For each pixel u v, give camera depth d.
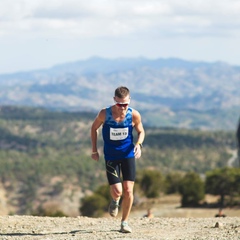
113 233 20.58
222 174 157.25
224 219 26.89
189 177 164.12
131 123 19.86
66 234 20.67
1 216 26.77
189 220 26.72
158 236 19.66
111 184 20.00
